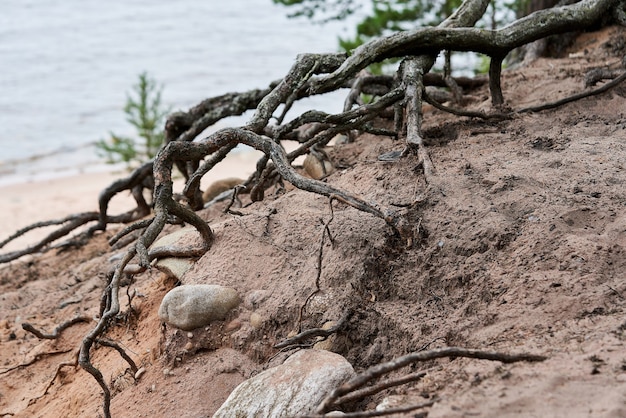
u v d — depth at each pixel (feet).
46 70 118.73
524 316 13.03
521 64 28.81
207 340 15.61
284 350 14.78
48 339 19.71
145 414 14.84
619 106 21.06
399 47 20.31
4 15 182.29
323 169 20.97
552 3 32.04
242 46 134.92
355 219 16.31
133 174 27.50
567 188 16.05
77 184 60.29
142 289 18.67
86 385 16.96
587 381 10.46
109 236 28.91
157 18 176.86
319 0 41.91
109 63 122.83
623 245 14.02
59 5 197.47
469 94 25.68
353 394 11.00
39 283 24.70
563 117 20.67
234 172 55.31
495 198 16.06
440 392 11.04
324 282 15.42
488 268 14.44
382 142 21.66
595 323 12.21
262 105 20.02
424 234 15.48
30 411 17.40
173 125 27.14
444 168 17.79
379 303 14.93
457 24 21.49
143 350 16.71
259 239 17.02
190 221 17.06
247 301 15.85
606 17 22.25
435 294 14.65
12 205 54.13
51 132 80.12
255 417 12.70
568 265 13.78
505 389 10.62
